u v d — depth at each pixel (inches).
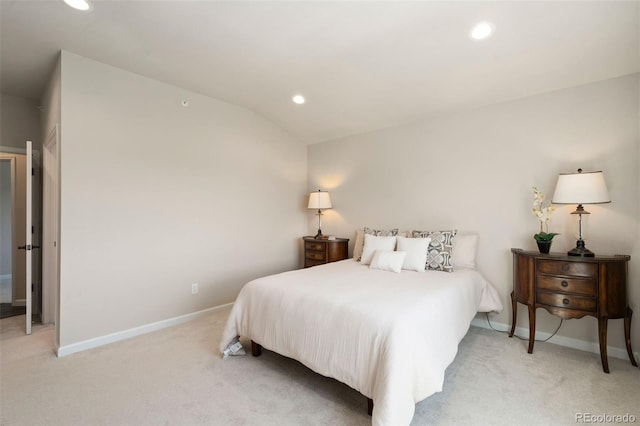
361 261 129.4
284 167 174.1
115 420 65.4
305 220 189.0
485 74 103.3
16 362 90.9
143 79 115.6
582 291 88.4
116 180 108.0
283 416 66.9
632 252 93.4
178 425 64.0
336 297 77.6
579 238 98.0
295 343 76.9
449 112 129.9
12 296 148.0
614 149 96.3
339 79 116.1
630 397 73.3
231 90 129.1
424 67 103.2
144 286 114.8
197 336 111.3
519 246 113.5
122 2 75.5
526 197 112.1
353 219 166.6
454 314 82.8
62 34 88.6
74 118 98.9
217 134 139.6
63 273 96.3
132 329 111.2
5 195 210.5
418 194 140.4
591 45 85.6
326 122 157.1
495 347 102.0
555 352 98.0
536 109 110.3
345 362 66.6
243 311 94.3
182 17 81.7
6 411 68.2
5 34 87.7
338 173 173.5
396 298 76.6
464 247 118.9
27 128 133.4
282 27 85.9
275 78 117.1
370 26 84.7
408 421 56.1
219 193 140.6
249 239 154.3
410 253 114.7
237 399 73.2
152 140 118.0
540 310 108.4
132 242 111.9
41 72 111.0
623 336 94.0
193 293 130.1
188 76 116.3
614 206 96.0
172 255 123.4
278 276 101.6
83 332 99.8
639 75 92.4
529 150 111.7
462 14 77.8
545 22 78.6
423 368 60.4
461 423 64.4
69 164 97.7
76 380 81.0
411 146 143.3
